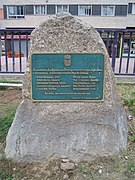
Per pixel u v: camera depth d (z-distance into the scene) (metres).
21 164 3.09
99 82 3.08
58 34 2.96
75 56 3.01
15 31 5.85
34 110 3.07
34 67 3.03
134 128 3.74
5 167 3.04
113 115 3.11
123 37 5.81
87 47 3.00
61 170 2.93
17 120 3.08
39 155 3.13
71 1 25.66
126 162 3.07
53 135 3.10
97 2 25.55
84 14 25.95
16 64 8.09
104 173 2.91
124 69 7.33
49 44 2.98
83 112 3.09
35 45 2.99
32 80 3.05
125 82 5.80
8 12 26.34
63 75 3.05
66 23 2.94
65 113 3.08
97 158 3.15
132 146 3.34
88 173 2.91
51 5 25.81
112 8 25.72
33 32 3.00
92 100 3.10
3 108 4.41
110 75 3.07
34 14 26.02
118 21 25.97
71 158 3.15
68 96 3.09
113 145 3.16
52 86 3.07
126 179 2.81
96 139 3.12
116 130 3.14
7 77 6.05
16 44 9.90
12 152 3.14
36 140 3.11
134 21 26.78
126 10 25.70
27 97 3.07
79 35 2.96
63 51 3.00
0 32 5.88
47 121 3.08
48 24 2.95
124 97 4.90
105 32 5.86
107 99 3.10
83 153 3.14
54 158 3.14
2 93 5.23
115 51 5.84
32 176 2.89
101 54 3.01
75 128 3.10
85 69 3.05
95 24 26.02
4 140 3.45
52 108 3.08
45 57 3.01
